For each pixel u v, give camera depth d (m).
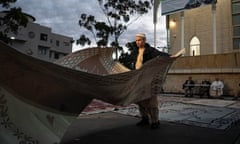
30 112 2.12
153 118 4.16
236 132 3.92
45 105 2.22
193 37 17.02
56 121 2.28
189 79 13.69
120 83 2.83
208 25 16.19
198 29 16.70
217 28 15.73
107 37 22.00
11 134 1.97
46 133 2.17
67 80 2.20
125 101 3.12
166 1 16.56
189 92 12.91
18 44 32.34
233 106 8.05
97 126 4.30
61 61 3.54
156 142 3.21
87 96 2.52
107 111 6.33
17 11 13.49
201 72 14.12
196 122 4.79
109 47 3.98
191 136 3.59
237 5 14.97
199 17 16.72
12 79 1.94
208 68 13.87
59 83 2.18
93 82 2.45
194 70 14.41
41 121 2.17
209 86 12.57
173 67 15.33
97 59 4.00
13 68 1.89
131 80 3.01
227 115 5.86
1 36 13.27
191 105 8.26
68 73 2.14
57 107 2.31
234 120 5.08
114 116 5.53
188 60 14.75
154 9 16.80
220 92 12.13
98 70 4.05
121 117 5.37
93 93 2.56
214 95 12.22
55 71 2.04
